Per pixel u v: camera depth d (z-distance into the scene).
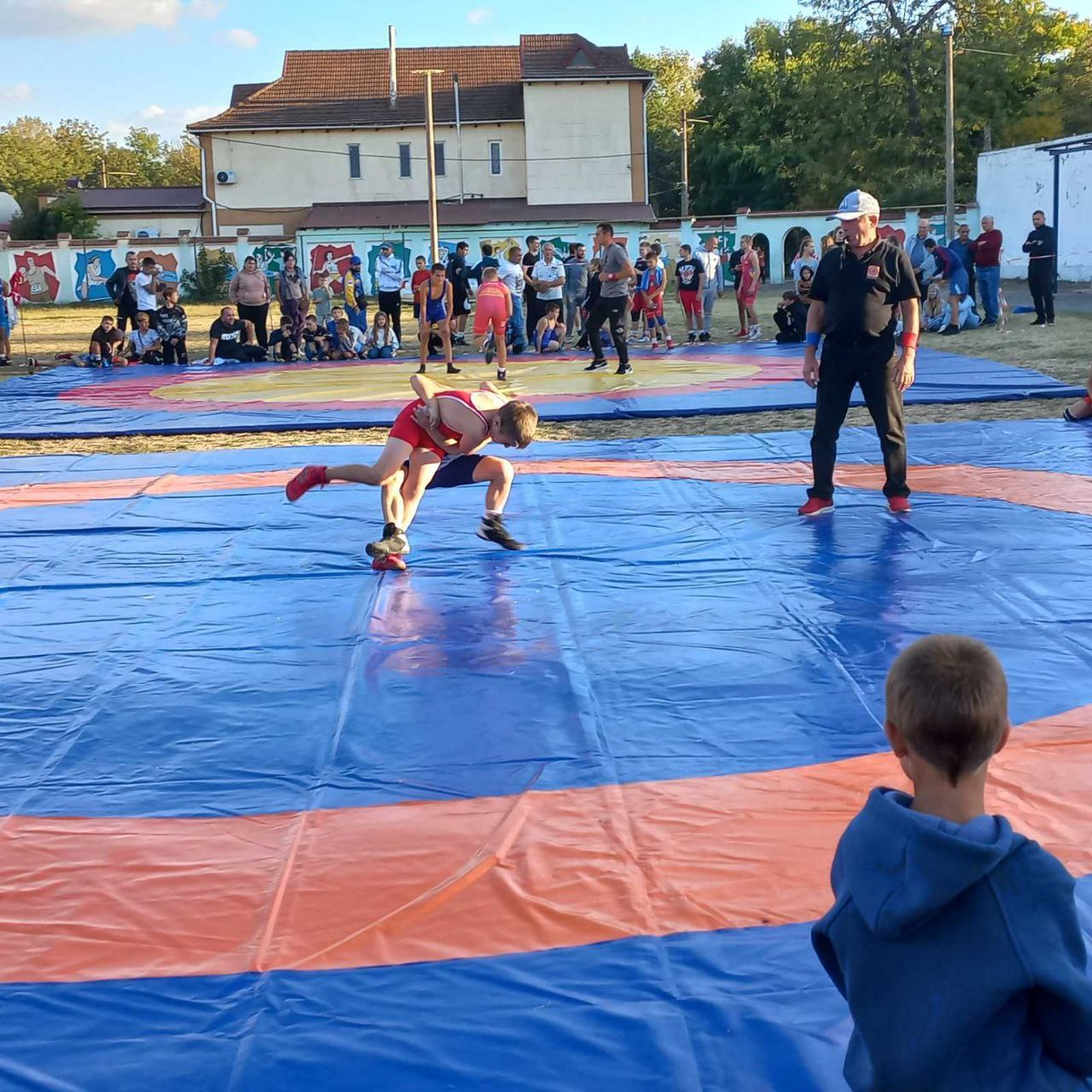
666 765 4.72
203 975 3.45
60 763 4.92
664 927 3.60
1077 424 11.90
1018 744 4.80
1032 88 59.81
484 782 4.62
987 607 6.52
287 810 4.45
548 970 3.41
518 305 22.91
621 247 18.08
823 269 8.41
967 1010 2.08
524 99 54.00
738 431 12.74
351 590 7.21
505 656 5.98
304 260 50.44
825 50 60.72
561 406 14.73
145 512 9.52
